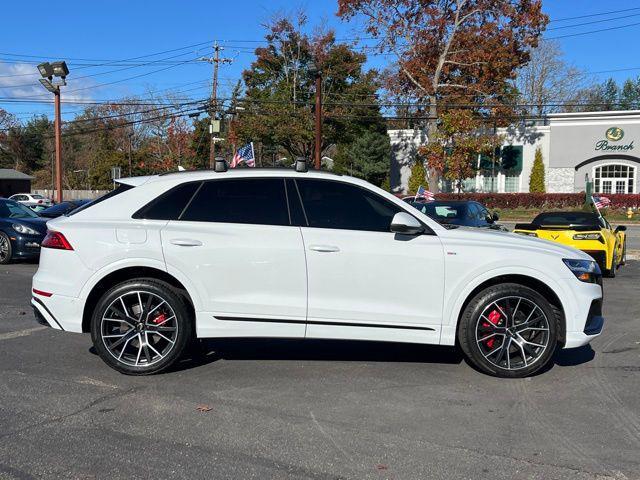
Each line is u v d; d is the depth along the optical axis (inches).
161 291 205.6
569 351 247.9
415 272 204.5
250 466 142.9
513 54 1536.7
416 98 1669.5
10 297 363.3
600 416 175.8
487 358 208.4
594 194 1616.6
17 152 3476.9
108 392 193.6
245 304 204.7
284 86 1796.3
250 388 198.2
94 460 145.6
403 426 167.3
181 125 2265.0
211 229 206.5
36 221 534.3
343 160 2225.6
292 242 204.4
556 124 1678.2
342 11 1544.0
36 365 222.8
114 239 205.9
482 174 1766.7
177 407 180.9
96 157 2918.3
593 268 213.9
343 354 239.8
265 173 214.4
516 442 157.1
